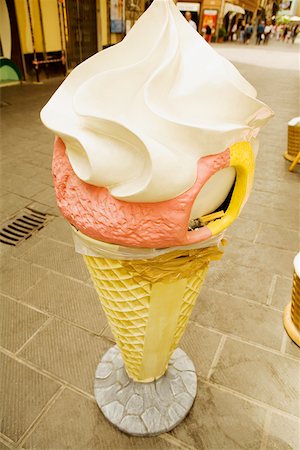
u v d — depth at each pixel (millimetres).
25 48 8945
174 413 1885
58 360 2213
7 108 7203
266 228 3607
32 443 1798
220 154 1022
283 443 1839
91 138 983
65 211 1145
